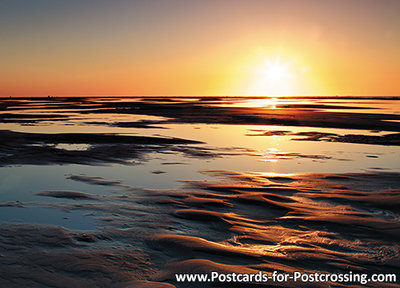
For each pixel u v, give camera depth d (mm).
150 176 10656
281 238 5863
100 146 16594
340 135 21938
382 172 11406
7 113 44844
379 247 5500
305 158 14258
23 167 11812
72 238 5738
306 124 29062
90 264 4801
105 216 6883
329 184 9695
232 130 25312
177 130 25078
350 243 5656
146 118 36281
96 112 47062
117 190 8930
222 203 7758
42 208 7383
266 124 29609
